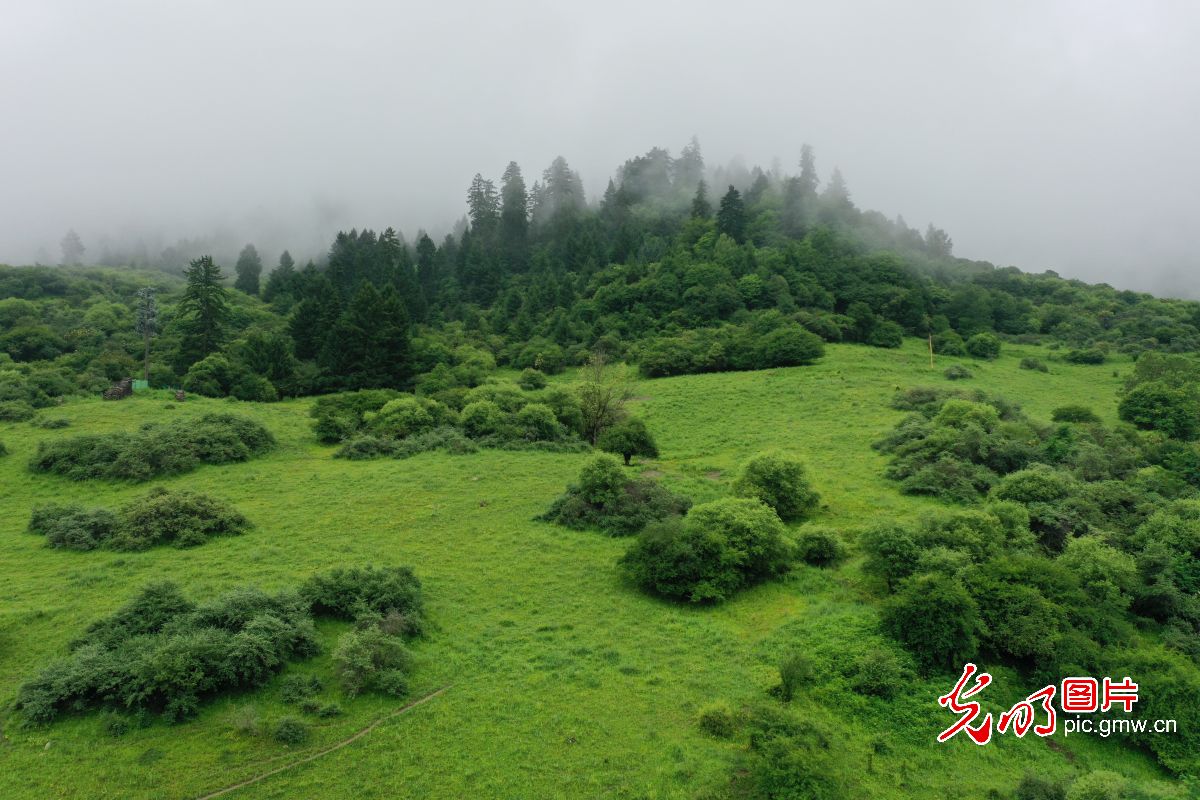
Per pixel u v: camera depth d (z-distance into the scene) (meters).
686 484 42.34
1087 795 17.64
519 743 19.19
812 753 17.97
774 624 25.97
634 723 20.25
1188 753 20.39
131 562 29.02
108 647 21.06
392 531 33.88
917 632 23.53
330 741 18.77
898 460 45.81
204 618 21.98
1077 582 26.00
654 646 24.48
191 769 17.41
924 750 20.23
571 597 28.02
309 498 38.38
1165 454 43.62
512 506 37.84
